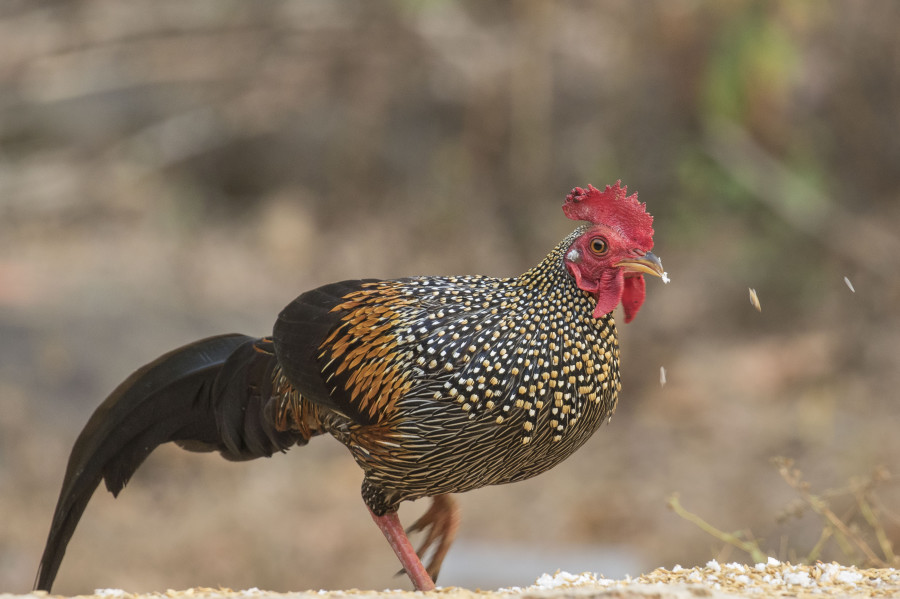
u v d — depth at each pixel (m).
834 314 51.94
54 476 39.75
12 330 48.44
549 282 16.81
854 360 47.47
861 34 59.31
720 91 58.41
